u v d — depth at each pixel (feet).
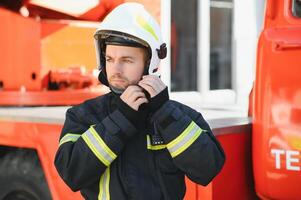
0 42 12.25
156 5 13.65
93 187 6.22
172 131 6.00
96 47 6.37
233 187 8.71
